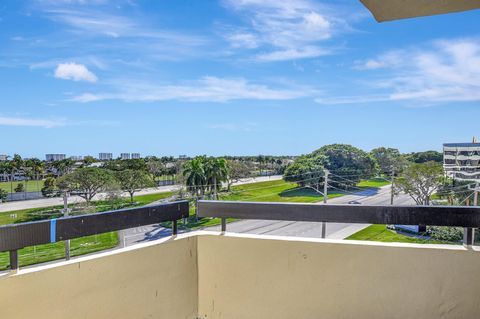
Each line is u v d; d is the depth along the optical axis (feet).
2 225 4.04
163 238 5.57
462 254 4.73
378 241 5.18
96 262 4.67
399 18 5.08
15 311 4.02
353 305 5.08
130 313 5.01
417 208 4.88
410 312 4.91
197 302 5.85
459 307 4.77
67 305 4.42
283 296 5.36
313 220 5.24
